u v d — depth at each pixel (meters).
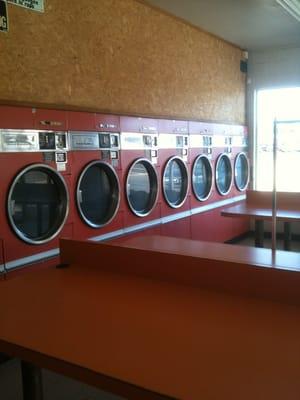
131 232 4.42
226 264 1.97
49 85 3.49
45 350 1.44
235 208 4.99
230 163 6.48
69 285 2.12
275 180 2.35
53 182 3.58
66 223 3.63
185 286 2.08
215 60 6.00
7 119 3.09
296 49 6.54
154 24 4.70
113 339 1.51
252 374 1.25
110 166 4.07
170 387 1.19
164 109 4.94
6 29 3.12
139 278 2.22
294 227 6.98
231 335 1.52
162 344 1.46
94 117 3.88
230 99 6.50
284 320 1.65
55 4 3.51
